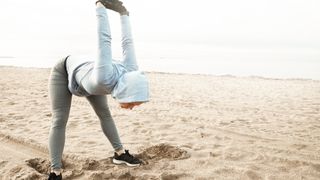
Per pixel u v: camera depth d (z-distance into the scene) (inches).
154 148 162.7
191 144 177.0
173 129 210.1
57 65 125.6
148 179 130.0
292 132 208.7
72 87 119.0
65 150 163.0
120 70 115.2
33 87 404.8
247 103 325.4
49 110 262.4
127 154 144.3
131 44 124.9
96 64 107.5
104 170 139.6
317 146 177.2
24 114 245.9
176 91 407.8
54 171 126.0
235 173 136.8
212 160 151.9
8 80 468.4
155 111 272.1
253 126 223.9
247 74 711.7
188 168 142.3
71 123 219.5
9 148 170.6
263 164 147.9
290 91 424.2
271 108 297.9
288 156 158.6
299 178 133.0
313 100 348.2
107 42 107.8
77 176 135.2
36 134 190.9
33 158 151.7
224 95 381.7
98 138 187.5
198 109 287.9
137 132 202.4
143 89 109.7
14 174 135.8
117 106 290.2
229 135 199.8
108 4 113.7
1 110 259.0
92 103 138.8
